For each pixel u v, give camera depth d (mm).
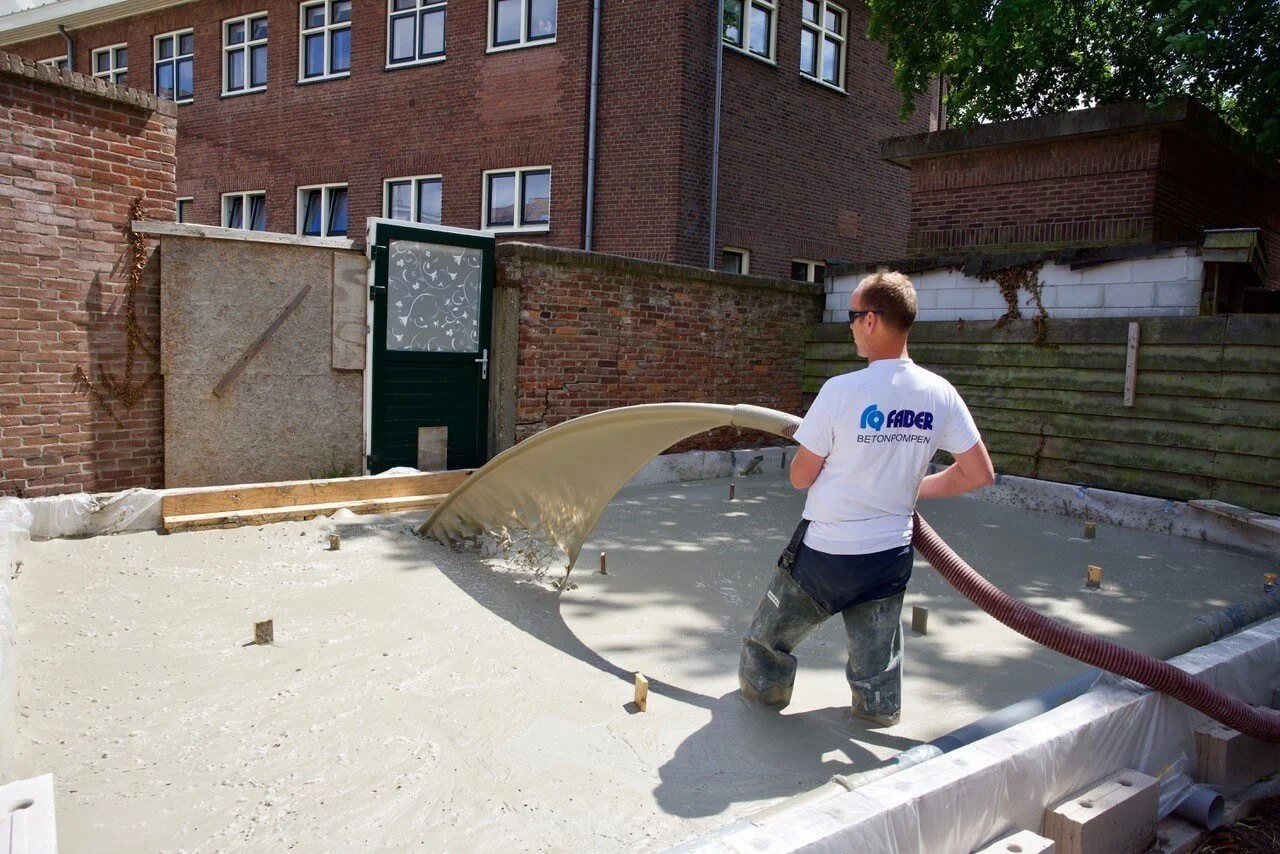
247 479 7277
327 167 16453
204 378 6977
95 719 3496
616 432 5090
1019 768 2680
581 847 2754
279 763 3209
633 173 13352
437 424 8422
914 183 12367
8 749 3025
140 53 18953
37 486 6211
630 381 9578
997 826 2631
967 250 11820
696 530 7453
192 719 3531
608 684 4102
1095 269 9062
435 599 5168
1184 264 8500
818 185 15914
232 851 2668
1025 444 9344
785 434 3936
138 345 6648
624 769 3281
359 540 6367
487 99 14523
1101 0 13156
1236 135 11219
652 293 9672
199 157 18375
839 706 3939
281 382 7387
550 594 5480
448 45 14891
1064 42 13094
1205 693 3232
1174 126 10109
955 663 4602
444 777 3154
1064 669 4562
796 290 11258
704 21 13234
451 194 14984
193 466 6984
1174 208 10891
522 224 14461
